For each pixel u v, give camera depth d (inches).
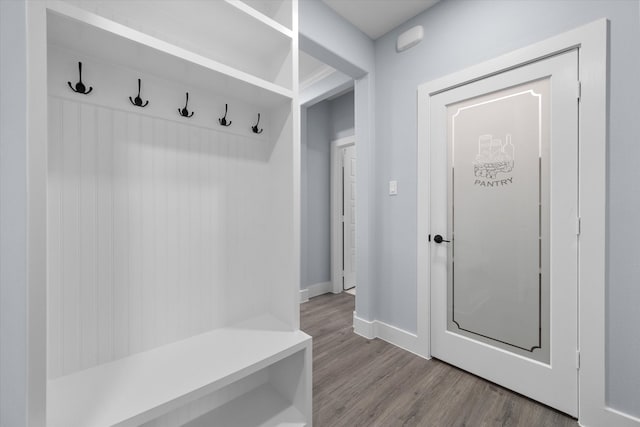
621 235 49.4
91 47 33.9
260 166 54.3
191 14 42.6
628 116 48.6
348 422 54.7
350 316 111.8
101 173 37.1
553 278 56.9
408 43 80.7
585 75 52.1
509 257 63.4
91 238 36.3
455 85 71.1
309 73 118.6
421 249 79.0
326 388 65.2
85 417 28.0
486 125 66.6
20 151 26.3
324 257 145.6
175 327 43.8
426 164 77.6
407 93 82.6
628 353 48.8
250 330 48.1
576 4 53.8
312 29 73.2
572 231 54.4
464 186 70.7
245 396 49.6
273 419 44.3
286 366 49.0
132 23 39.7
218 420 43.9
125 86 38.7
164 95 42.2
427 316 77.9
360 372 71.6
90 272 36.3
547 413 56.4
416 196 80.7
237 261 51.1
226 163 49.6
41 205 25.5
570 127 54.4
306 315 113.3
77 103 35.3
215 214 48.3
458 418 55.6
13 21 26.2
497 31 64.3
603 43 50.1
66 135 34.5
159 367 36.9
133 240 39.7
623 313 49.3
